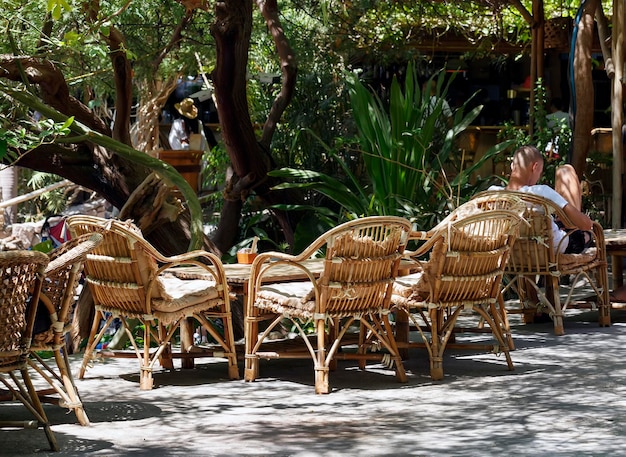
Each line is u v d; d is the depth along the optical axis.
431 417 4.98
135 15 10.14
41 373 4.70
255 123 12.07
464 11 13.04
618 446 4.34
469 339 7.39
